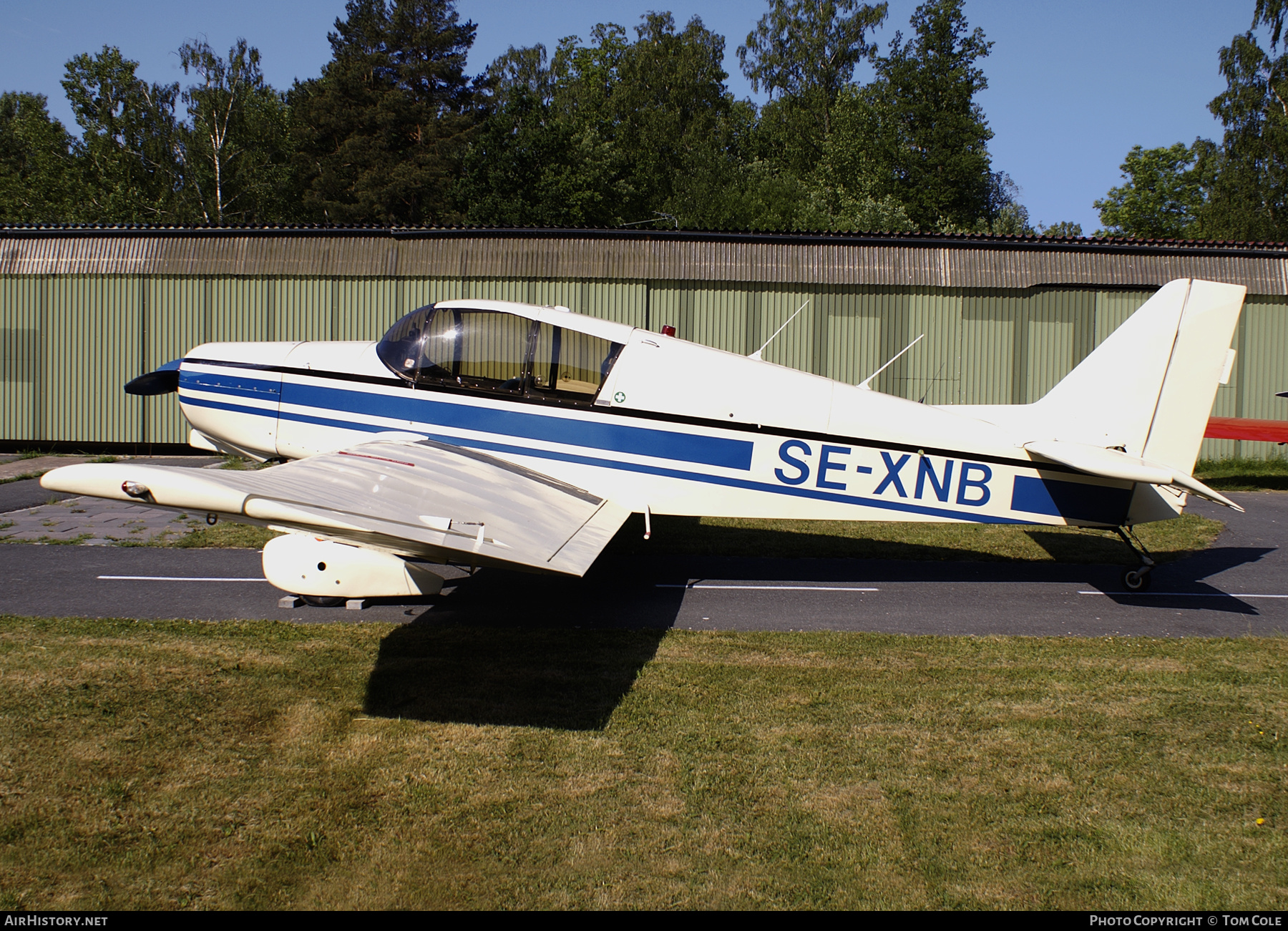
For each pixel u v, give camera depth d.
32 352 13.34
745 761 3.71
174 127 34.19
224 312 13.28
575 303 13.10
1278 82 26.02
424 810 3.28
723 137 39.97
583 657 4.88
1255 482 12.34
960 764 3.73
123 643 4.81
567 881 2.89
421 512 4.43
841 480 6.08
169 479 3.50
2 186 34.72
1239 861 3.08
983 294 13.00
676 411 6.04
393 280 13.19
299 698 4.19
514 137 31.36
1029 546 8.11
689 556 7.53
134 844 3.03
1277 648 5.23
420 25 34.34
